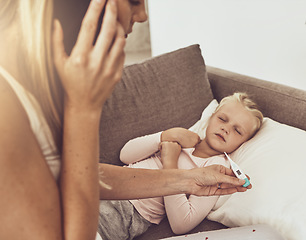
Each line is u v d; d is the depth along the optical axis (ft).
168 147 3.89
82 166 1.44
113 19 1.29
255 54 6.53
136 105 4.21
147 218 3.54
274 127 3.91
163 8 8.15
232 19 6.66
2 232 1.24
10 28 1.34
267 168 3.36
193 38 7.73
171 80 4.44
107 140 4.08
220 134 3.99
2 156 1.17
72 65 1.30
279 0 5.73
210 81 5.07
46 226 1.29
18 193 1.22
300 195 3.03
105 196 2.53
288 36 5.83
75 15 1.45
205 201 3.46
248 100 4.21
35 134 1.40
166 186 2.76
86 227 1.45
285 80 6.23
